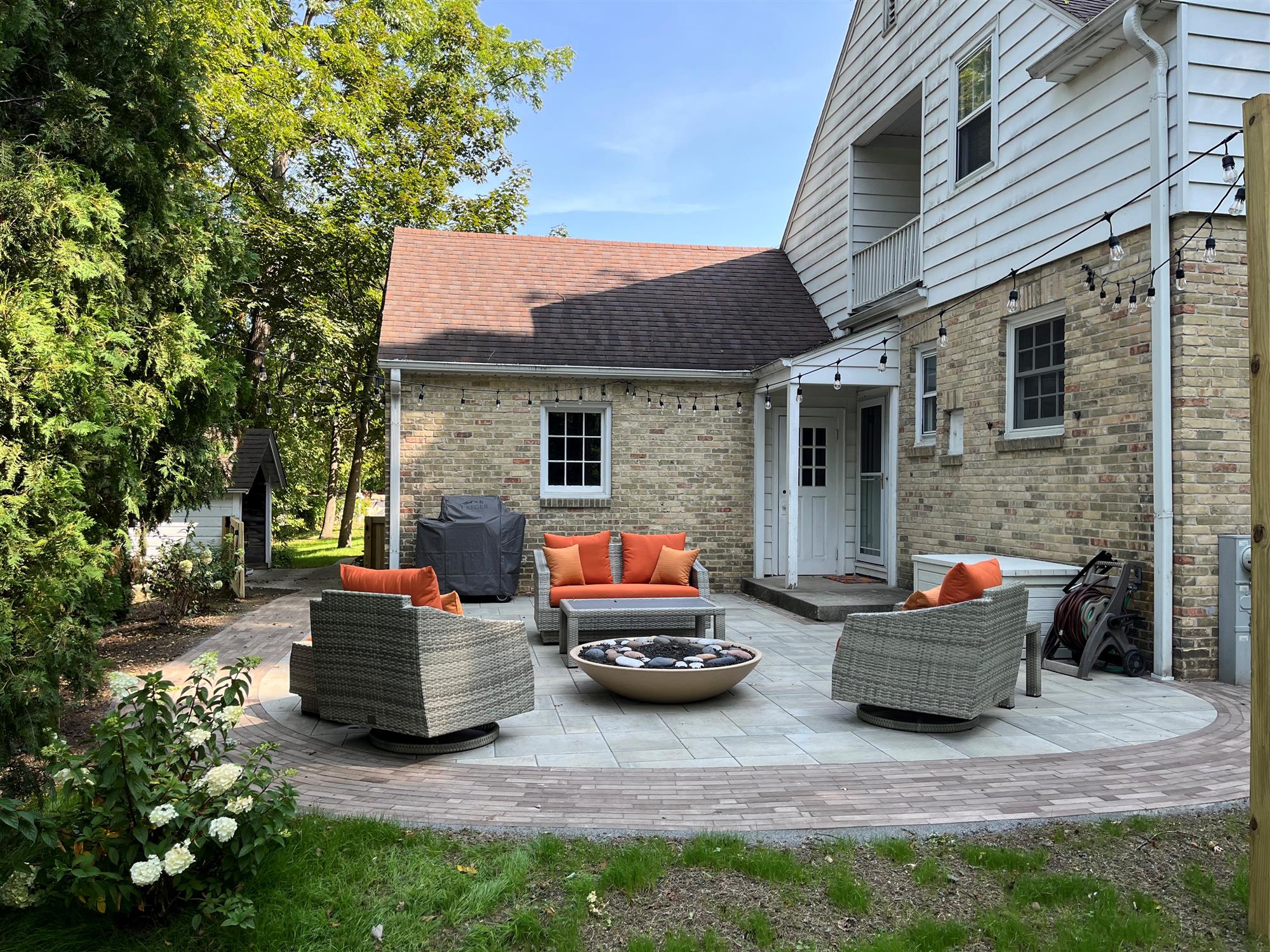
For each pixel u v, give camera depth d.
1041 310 7.95
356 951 2.67
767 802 3.86
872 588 10.55
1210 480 6.27
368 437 23.27
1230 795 3.96
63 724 5.22
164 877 2.80
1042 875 3.17
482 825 3.57
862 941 2.74
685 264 14.34
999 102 8.48
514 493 11.37
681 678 5.47
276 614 10.16
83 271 5.17
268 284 16.55
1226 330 6.28
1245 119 2.96
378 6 17.92
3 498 4.44
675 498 11.77
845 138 12.41
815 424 12.20
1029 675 5.88
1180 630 6.31
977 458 8.84
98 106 5.80
